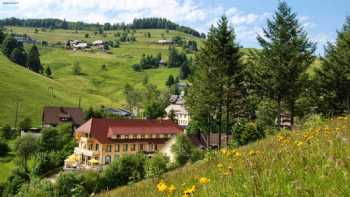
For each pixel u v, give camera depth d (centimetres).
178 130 9400
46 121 12775
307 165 608
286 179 570
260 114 6088
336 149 671
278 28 5150
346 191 466
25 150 8300
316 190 494
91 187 4788
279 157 758
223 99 5403
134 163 5234
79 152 8669
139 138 8919
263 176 593
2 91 14612
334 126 1297
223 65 5278
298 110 5284
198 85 5509
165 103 19050
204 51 5403
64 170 7556
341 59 5222
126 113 16050
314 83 5288
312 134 1049
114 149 8625
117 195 1263
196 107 5728
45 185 4503
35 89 16150
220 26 5341
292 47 5075
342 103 5319
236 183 614
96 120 8819
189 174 1134
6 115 13262
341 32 5497
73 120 13038
